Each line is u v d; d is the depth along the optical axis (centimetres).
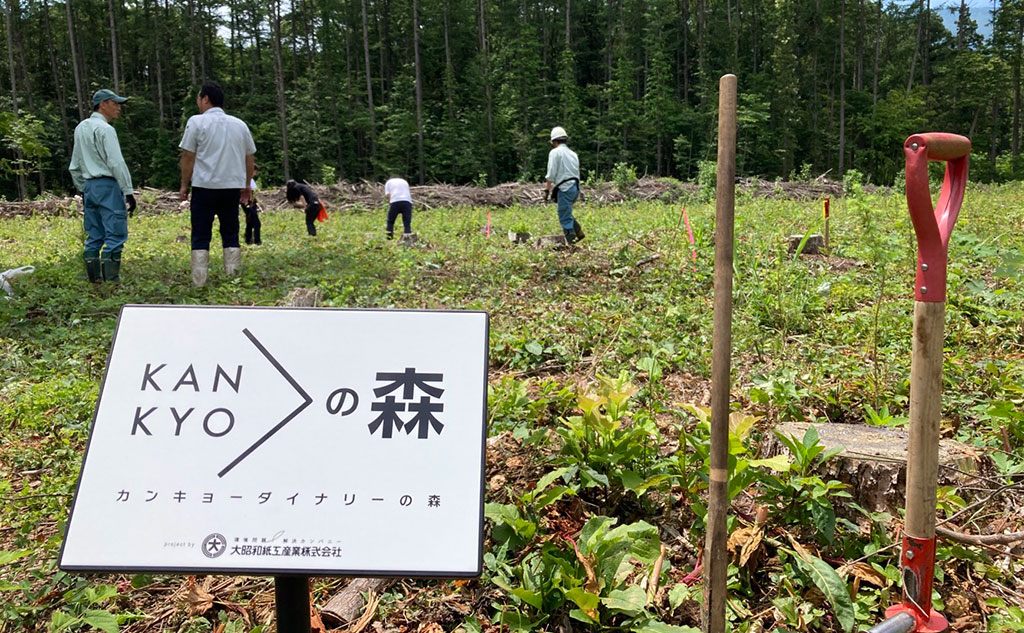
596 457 317
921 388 202
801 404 417
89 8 5866
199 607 267
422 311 210
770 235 909
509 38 6059
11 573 280
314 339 207
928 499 208
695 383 472
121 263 887
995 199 1428
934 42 8025
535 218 1598
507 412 388
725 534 206
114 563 185
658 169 5616
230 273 797
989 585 267
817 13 6500
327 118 5491
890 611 222
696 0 7225
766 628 253
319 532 188
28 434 404
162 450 196
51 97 5741
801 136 6028
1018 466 317
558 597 258
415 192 2275
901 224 728
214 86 745
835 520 281
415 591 274
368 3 6359
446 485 193
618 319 605
